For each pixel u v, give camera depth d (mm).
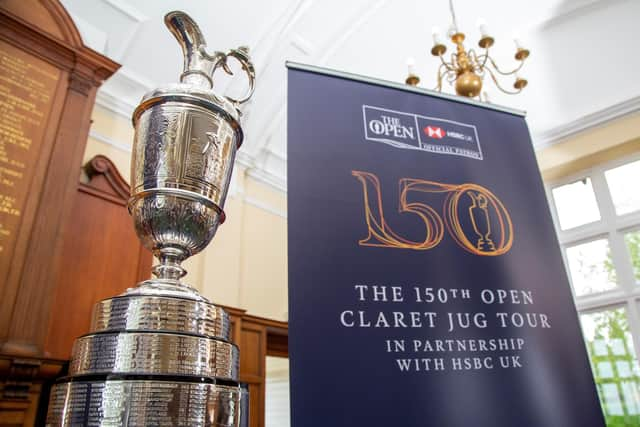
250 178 5398
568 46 4465
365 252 1354
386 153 1539
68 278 3297
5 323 2521
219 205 763
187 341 632
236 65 4445
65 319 3199
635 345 4492
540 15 4270
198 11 3988
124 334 617
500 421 1286
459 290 1425
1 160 2762
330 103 1537
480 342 1375
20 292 2611
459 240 1510
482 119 1780
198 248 765
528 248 1606
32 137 2926
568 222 5242
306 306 1226
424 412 1216
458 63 3037
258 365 4609
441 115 1708
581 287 5004
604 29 4277
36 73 3062
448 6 4215
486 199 1625
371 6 4219
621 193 4930
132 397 566
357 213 1398
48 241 2801
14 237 2684
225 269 4645
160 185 708
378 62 4750
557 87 4789
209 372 641
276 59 4574
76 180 3053
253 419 4383
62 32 3236
